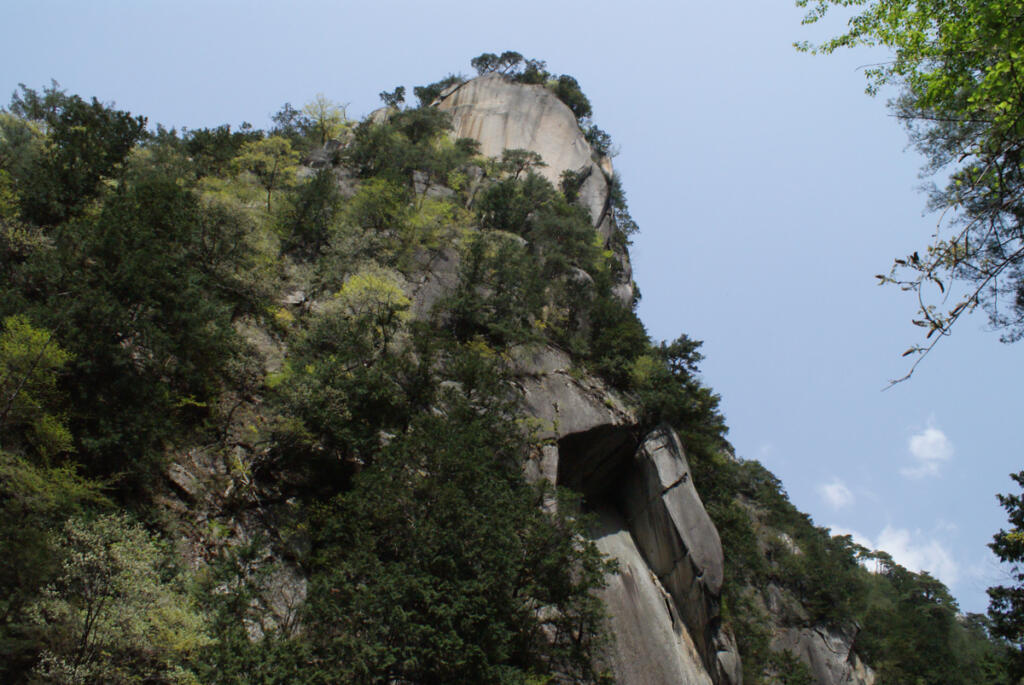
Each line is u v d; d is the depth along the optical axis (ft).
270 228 131.13
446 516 76.69
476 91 253.44
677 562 123.95
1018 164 33.42
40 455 71.10
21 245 89.81
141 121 125.70
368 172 176.55
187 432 89.92
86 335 77.56
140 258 85.35
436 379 103.60
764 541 191.83
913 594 252.01
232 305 106.11
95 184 109.40
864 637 195.11
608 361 138.72
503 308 133.39
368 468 85.81
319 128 195.00
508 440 98.58
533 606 83.56
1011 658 77.51
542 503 93.76
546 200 190.60
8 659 56.85
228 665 59.77
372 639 67.00
